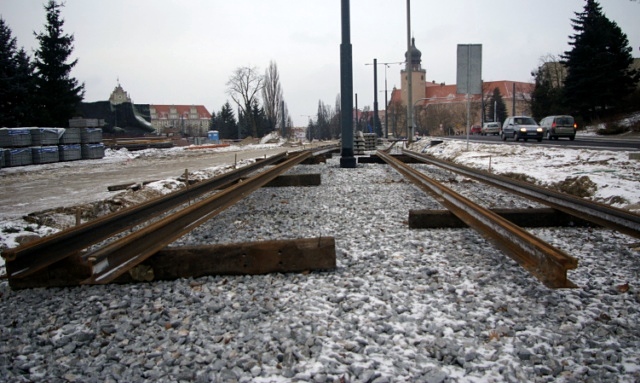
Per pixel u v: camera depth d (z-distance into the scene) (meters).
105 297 4.16
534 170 13.55
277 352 3.02
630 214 5.46
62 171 20.75
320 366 2.80
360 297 3.91
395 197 9.95
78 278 4.51
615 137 37.00
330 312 3.65
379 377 2.67
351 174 15.82
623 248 5.43
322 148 30.20
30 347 3.30
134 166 23.28
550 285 3.52
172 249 4.67
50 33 40.28
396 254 5.23
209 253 4.63
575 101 54.53
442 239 5.93
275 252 4.67
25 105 34.75
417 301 3.83
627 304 3.72
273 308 3.75
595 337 3.16
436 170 17.14
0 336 3.53
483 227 5.39
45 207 10.27
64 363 3.06
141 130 55.41
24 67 34.78
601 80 51.97
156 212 7.41
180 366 2.91
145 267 4.62
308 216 7.95
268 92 96.19
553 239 5.91
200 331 3.41
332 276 4.52
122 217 6.15
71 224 8.42
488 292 3.97
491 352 2.95
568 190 10.44
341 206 8.95
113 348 3.19
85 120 28.86
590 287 4.08
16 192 13.27
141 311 3.83
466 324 3.35
